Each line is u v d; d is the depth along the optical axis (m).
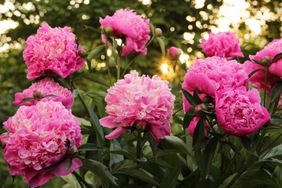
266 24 6.16
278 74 1.21
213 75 1.13
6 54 6.27
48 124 1.07
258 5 6.27
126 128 1.13
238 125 1.09
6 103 3.88
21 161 1.06
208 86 1.11
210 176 1.25
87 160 1.11
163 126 1.14
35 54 1.38
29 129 1.07
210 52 1.58
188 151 1.22
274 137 1.32
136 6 5.89
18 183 4.14
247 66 1.27
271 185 1.25
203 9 6.12
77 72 1.50
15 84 6.07
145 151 1.32
